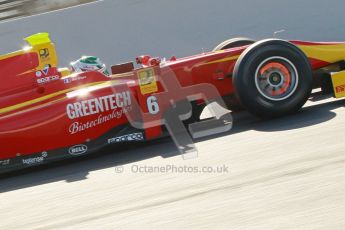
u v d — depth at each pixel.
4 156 16.19
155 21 31.14
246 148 14.59
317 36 31.55
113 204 12.27
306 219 9.88
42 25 30.81
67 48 31.05
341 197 10.48
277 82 16.69
